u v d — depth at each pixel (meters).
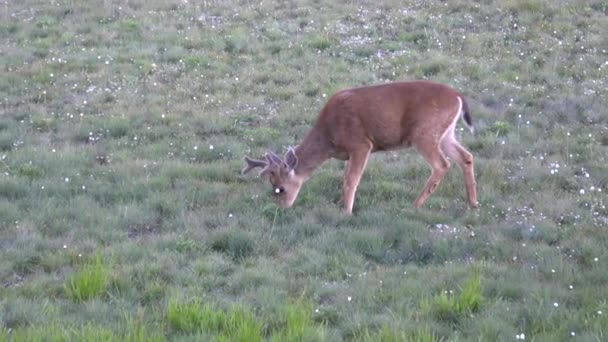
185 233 11.38
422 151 12.48
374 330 8.62
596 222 11.70
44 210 12.02
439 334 8.52
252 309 9.09
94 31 21.30
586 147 14.62
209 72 18.72
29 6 23.12
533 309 8.94
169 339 8.39
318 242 11.20
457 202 12.69
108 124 15.69
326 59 19.41
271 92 17.55
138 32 21.33
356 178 12.48
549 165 13.84
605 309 8.81
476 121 15.98
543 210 12.21
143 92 17.66
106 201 12.66
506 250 10.76
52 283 9.84
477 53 19.61
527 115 16.25
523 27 21.12
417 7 22.83
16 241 10.93
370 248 11.03
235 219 11.88
